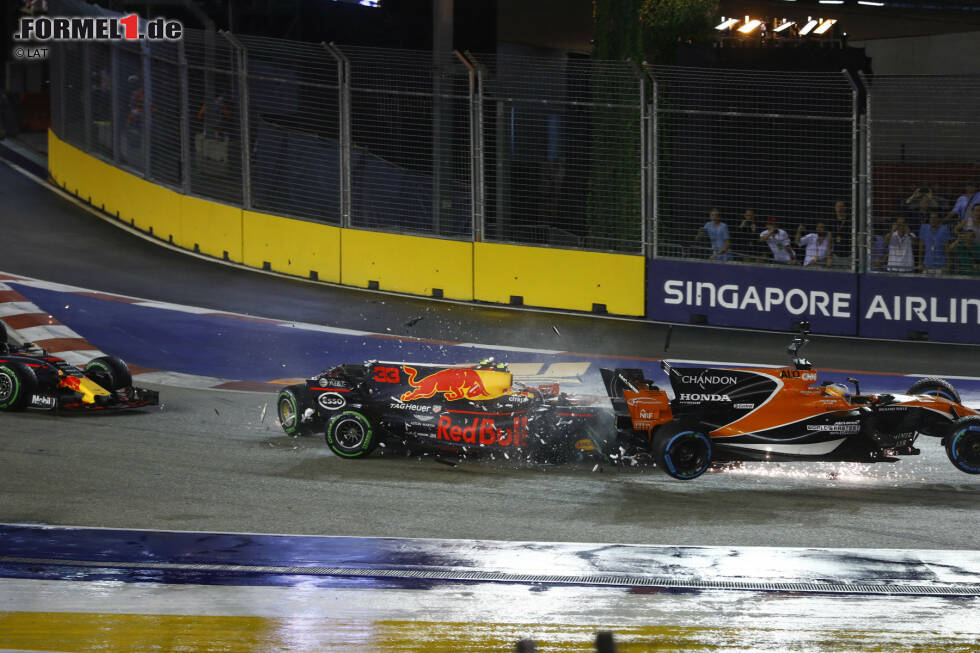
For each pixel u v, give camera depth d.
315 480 18.64
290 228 41.38
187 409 24.19
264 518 16.48
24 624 12.23
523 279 37.72
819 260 34.72
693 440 18.11
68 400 22.75
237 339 32.22
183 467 19.34
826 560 14.78
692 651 11.67
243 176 42.41
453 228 38.78
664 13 42.72
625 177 36.91
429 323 35.06
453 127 38.38
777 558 14.85
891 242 33.91
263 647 11.66
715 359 31.17
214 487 18.12
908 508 17.41
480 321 35.53
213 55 42.84
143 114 46.75
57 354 29.59
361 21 50.53
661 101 35.94
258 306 36.56
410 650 11.64
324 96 40.06
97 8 50.09
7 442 20.61
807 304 34.62
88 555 14.66
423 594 13.33
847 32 47.09
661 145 36.38
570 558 14.77
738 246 35.72
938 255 33.53
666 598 13.28
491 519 16.58
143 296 37.06
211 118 43.22
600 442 19.27
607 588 13.62
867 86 32.91
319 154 40.66
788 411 18.78
